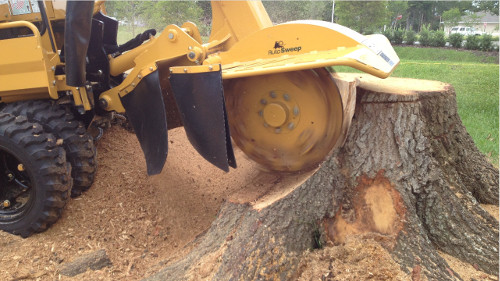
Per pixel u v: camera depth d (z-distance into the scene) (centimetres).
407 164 277
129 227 351
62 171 325
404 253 250
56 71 346
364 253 246
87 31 284
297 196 266
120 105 340
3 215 341
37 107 343
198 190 405
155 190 387
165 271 273
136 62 325
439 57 1558
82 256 313
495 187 399
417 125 288
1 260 308
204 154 296
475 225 286
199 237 333
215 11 362
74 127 349
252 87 313
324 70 281
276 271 235
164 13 1212
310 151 310
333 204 268
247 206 279
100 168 395
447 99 341
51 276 296
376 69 250
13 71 328
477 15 1909
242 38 350
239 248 243
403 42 1905
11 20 359
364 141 289
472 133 616
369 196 273
